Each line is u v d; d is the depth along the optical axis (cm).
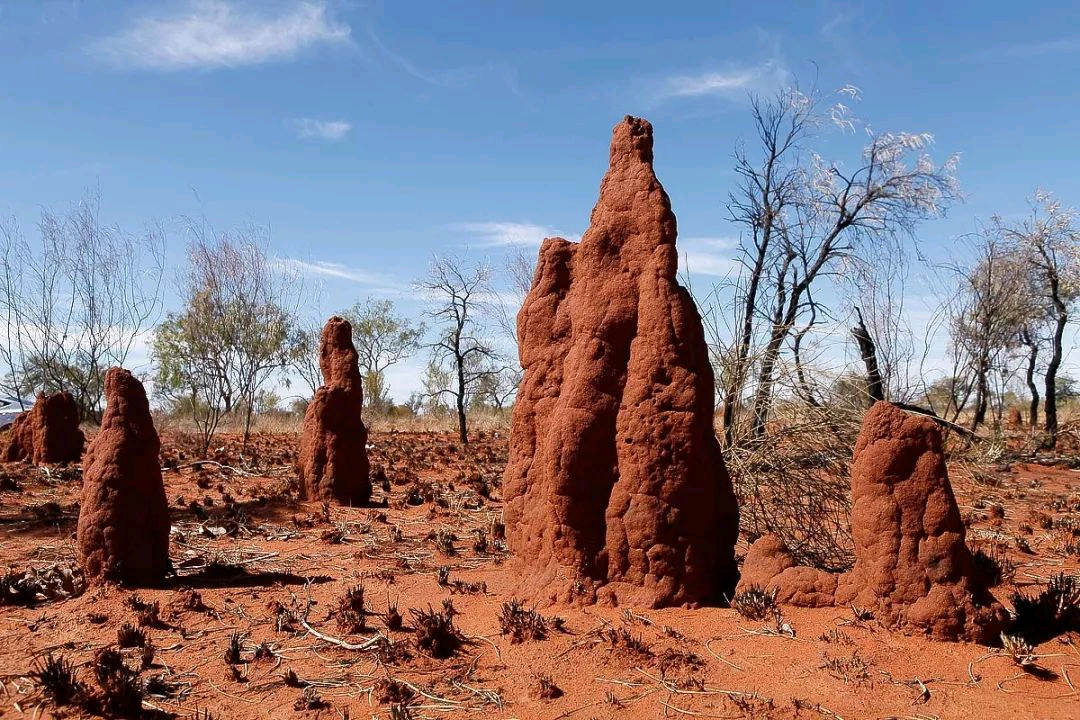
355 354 1566
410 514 1467
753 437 1102
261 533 1245
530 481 825
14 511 1412
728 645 633
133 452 873
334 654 676
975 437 2162
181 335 3609
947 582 627
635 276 771
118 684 580
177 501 1524
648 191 782
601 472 746
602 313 763
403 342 4778
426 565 1028
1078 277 2814
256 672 643
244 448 2478
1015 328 2880
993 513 1493
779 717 526
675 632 655
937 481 638
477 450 2744
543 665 619
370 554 1098
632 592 724
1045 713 527
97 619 763
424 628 675
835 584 679
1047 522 1374
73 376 3175
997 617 620
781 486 1050
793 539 1026
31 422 2158
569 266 841
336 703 582
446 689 595
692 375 729
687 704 552
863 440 664
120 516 860
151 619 753
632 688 577
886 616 635
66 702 580
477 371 4081
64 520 1312
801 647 617
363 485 1541
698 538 722
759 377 1130
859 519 662
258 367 2616
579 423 741
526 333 842
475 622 736
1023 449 2503
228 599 836
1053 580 752
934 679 568
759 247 2223
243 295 2608
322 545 1163
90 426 3048
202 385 2808
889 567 637
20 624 767
